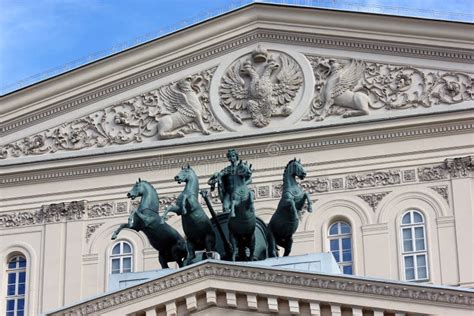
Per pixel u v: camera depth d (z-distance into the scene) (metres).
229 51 65.75
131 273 51.88
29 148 65.94
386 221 62.00
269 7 65.62
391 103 63.72
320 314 49.62
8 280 64.31
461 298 48.84
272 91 64.75
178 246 53.94
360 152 63.28
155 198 54.34
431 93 63.56
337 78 64.38
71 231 64.38
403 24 64.38
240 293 50.06
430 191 62.12
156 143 65.00
